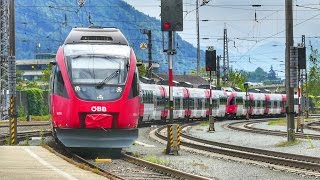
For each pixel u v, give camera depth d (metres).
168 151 30.61
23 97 82.12
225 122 77.75
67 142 27.12
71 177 17.41
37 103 85.44
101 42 29.16
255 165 25.61
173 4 28.98
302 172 22.55
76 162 22.45
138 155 29.33
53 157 24.56
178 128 30.59
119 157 28.28
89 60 27.97
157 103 61.91
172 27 29.16
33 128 55.25
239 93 90.88
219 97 83.31
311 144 34.44
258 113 97.50
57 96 27.59
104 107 26.91
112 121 27.03
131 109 27.45
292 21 38.34
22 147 30.44
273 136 45.97
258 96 97.81
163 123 68.19
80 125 26.97
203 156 30.19
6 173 18.17
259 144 39.16
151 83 61.03
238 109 89.44
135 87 27.94
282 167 24.56
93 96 27.03
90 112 26.86
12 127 37.44
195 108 75.00
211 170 23.44
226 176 21.42
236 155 30.14
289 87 37.69
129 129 27.31
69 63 27.84
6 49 68.50
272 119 91.69
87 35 29.31
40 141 39.12
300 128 52.22
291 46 37.97
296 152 32.16
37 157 24.47
